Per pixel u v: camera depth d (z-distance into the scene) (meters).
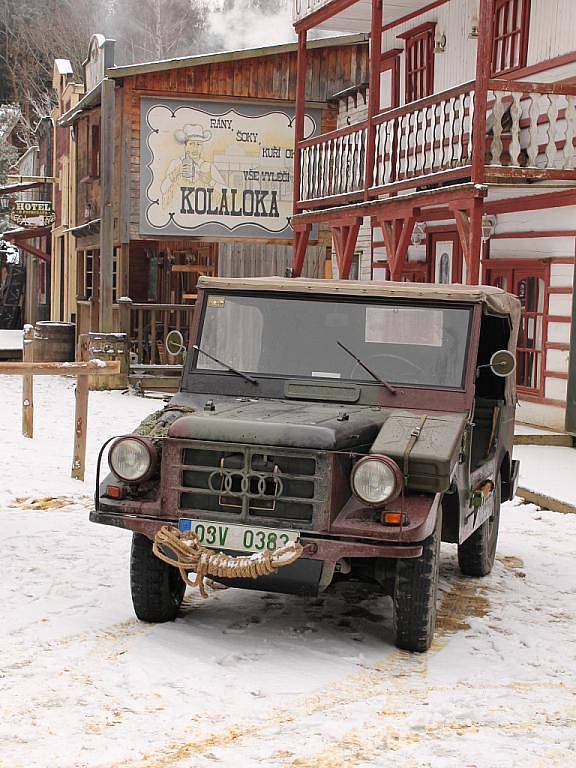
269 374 7.38
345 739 5.13
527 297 17.00
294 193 20.62
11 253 47.12
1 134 59.06
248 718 5.38
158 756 4.88
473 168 14.18
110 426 16.25
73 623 6.83
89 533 9.34
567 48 15.66
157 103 23.59
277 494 6.25
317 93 24.50
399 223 16.95
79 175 27.94
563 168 14.48
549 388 16.23
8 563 8.25
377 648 6.64
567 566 9.03
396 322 7.34
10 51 62.12
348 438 6.37
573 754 5.04
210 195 24.05
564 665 6.45
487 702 5.73
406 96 21.17
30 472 12.17
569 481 12.42
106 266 23.28
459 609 7.64
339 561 6.29
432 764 4.86
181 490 6.43
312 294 7.50
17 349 28.98
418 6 19.66
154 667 6.02
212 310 7.64
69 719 5.28
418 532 6.06
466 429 7.05
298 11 19.95
